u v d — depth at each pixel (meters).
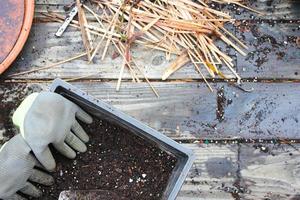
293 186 1.77
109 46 1.85
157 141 1.61
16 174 1.57
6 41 1.80
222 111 1.81
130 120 1.58
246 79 1.83
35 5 1.88
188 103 1.82
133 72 1.83
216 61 1.85
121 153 1.68
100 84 1.83
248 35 1.87
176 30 1.86
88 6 1.88
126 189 1.66
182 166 1.58
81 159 1.68
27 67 1.84
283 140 1.80
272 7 1.88
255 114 1.81
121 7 1.87
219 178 1.77
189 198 1.76
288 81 1.83
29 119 1.57
